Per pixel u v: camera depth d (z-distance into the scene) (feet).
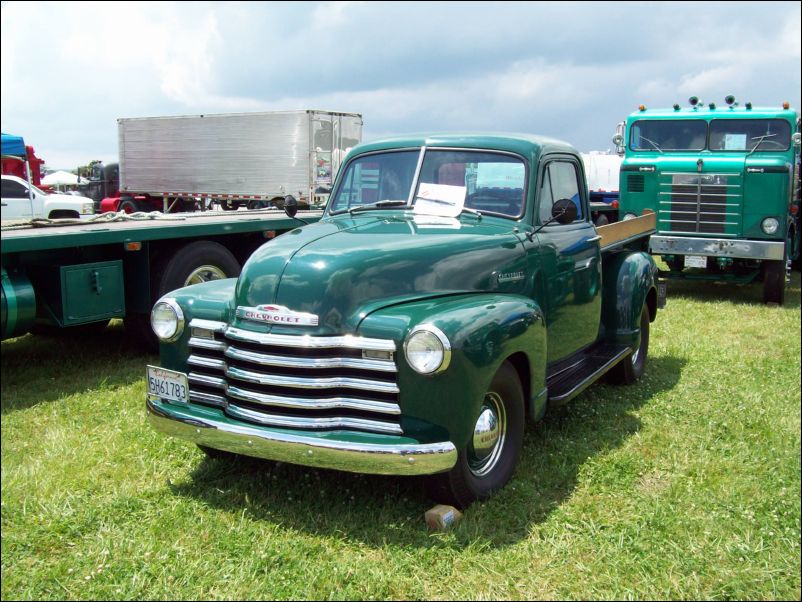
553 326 15.90
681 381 20.90
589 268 17.46
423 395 11.12
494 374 11.98
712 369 22.25
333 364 11.34
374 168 16.16
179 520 12.03
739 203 35.42
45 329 24.80
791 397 19.40
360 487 13.16
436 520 11.72
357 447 10.83
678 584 10.47
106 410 17.65
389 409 11.14
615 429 16.57
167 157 73.31
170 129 72.54
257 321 11.81
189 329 12.92
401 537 11.50
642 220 23.06
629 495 13.16
